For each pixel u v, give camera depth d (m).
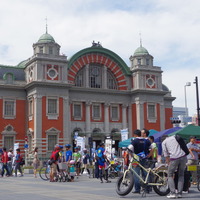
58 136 55.59
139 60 67.44
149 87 64.56
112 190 16.75
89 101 61.03
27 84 56.38
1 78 57.59
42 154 53.75
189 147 17.64
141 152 14.65
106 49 63.38
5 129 55.97
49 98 55.53
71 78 60.00
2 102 56.34
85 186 19.52
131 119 64.69
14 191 16.62
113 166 28.16
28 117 57.31
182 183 13.76
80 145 38.41
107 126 62.03
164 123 65.38
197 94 38.09
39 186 19.58
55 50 59.28
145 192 14.05
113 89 63.03
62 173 23.77
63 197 13.74
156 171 14.57
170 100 72.56
